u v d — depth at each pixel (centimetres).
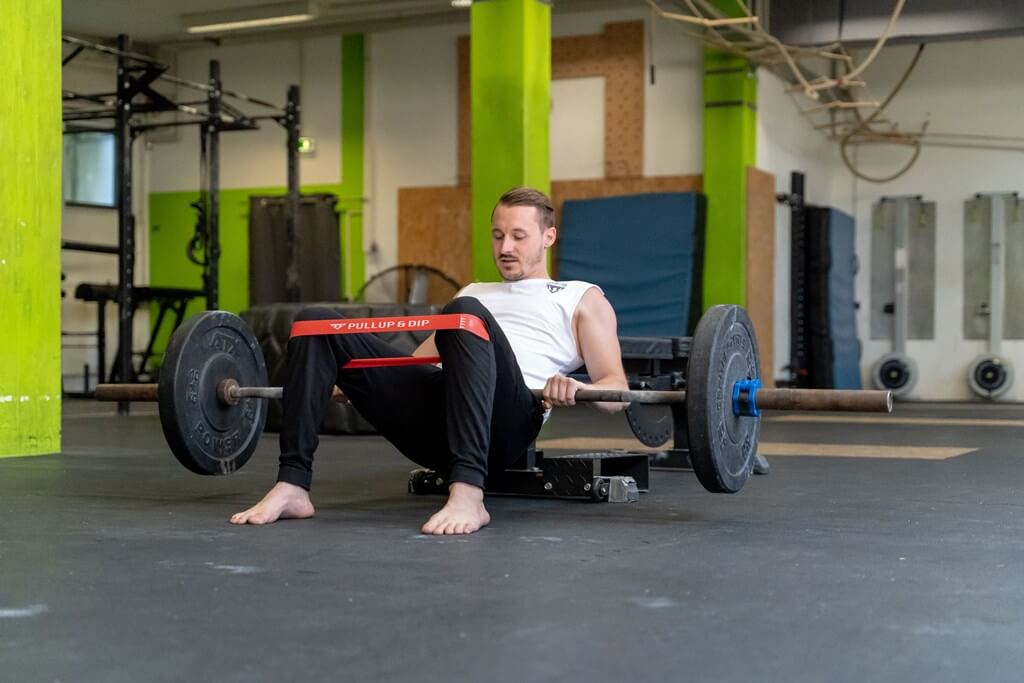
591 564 189
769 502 280
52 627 144
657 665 126
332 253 1071
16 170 394
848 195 1145
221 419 266
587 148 1006
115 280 1152
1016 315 1081
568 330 253
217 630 142
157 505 267
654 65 984
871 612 154
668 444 483
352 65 1090
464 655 130
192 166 1155
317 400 238
